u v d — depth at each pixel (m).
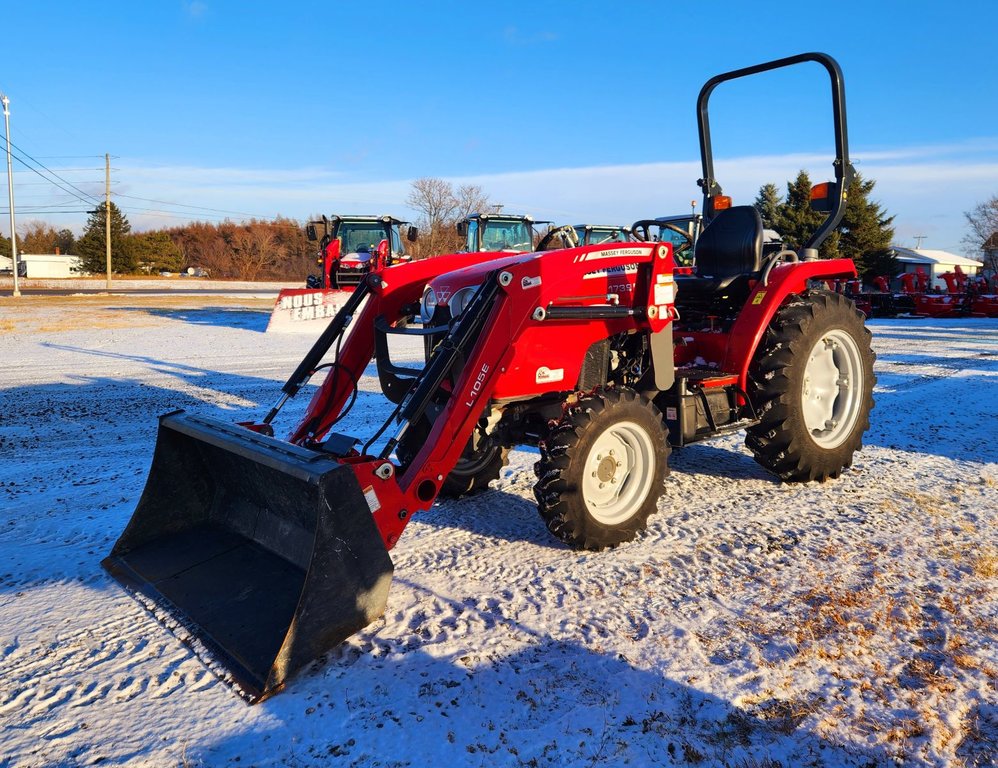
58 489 4.32
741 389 4.11
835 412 4.60
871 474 4.64
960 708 2.19
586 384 3.62
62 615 2.77
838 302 4.47
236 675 2.34
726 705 2.21
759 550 3.41
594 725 2.11
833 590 2.97
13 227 27.34
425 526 3.77
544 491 3.23
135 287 40.41
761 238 4.36
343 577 2.50
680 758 1.97
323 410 3.68
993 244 51.84
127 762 1.96
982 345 12.60
